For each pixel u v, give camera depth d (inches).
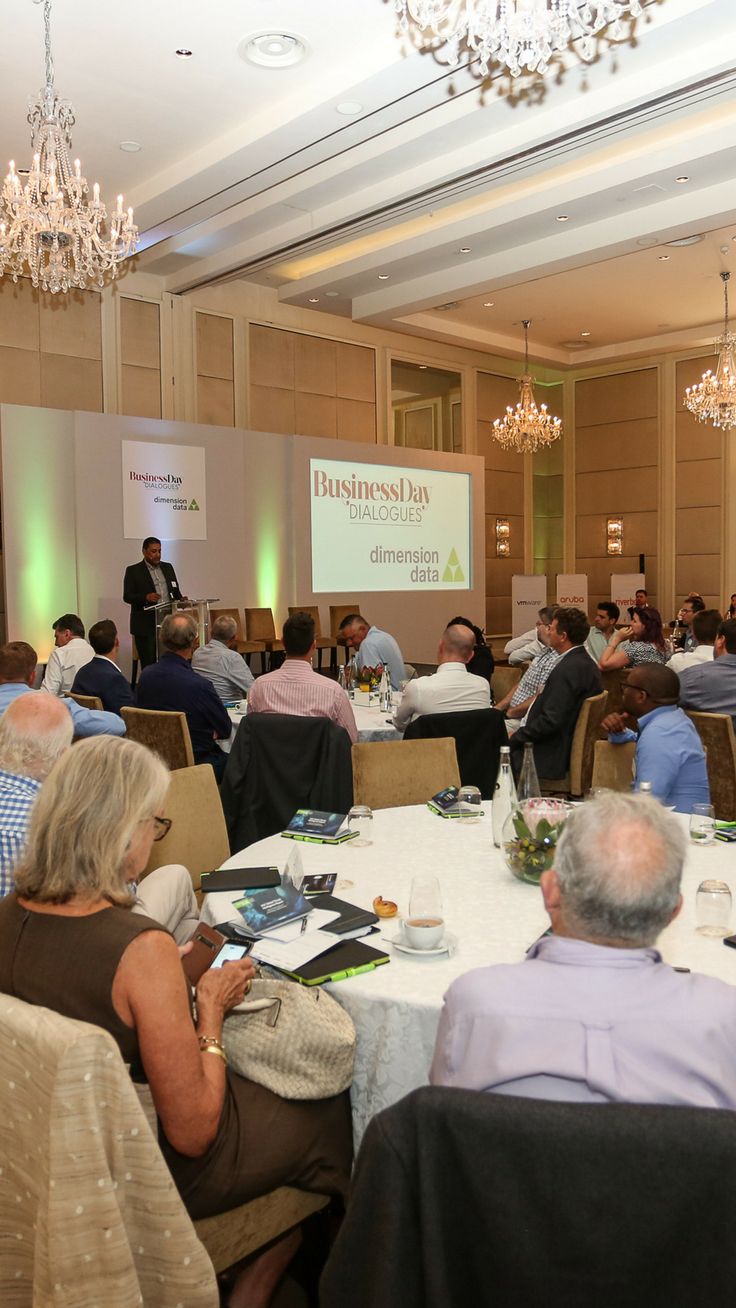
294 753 141.6
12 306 380.2
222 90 258.8
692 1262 37.6
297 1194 64.6
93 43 233.8
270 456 442.0
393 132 291.4
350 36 235.0
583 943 49.7
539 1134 37.9
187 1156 56.6
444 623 514.6
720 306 484.1
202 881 87.9
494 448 588.4
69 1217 46.9
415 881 74.8
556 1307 39.1
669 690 120.3
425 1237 39.3
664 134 318.3
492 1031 48.0
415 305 430.6
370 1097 65.4
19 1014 48.7
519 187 367.2
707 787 121.1
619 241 349.1
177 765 170.7
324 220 342.0
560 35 162.1
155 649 348.2
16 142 285.9
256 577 437.1
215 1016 61.3
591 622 615.5
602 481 609.6
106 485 381.4
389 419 519.5
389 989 65.0
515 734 189.5
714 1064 46.2
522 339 552.4
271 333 464.8
